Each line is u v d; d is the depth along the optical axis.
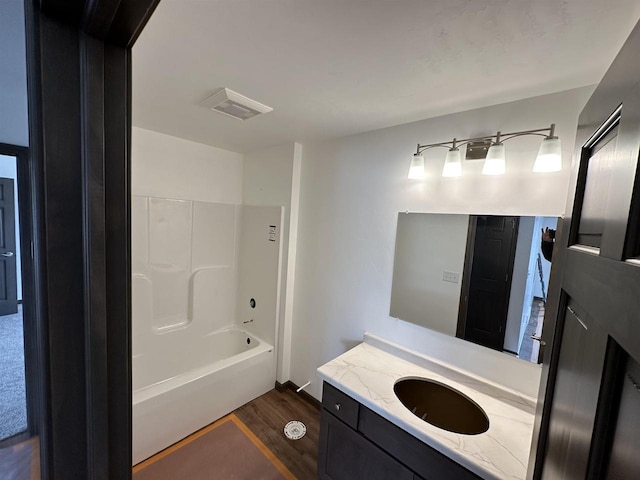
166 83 1.42
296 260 2.58
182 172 2.58
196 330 2.77
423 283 1.80
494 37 0.99
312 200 2.43
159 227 2.49
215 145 2.69
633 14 0.85
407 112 1.66
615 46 1.00
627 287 0.46
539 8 0.85
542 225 1.39
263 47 1.11
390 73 1.26
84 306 0.45
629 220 0.47
